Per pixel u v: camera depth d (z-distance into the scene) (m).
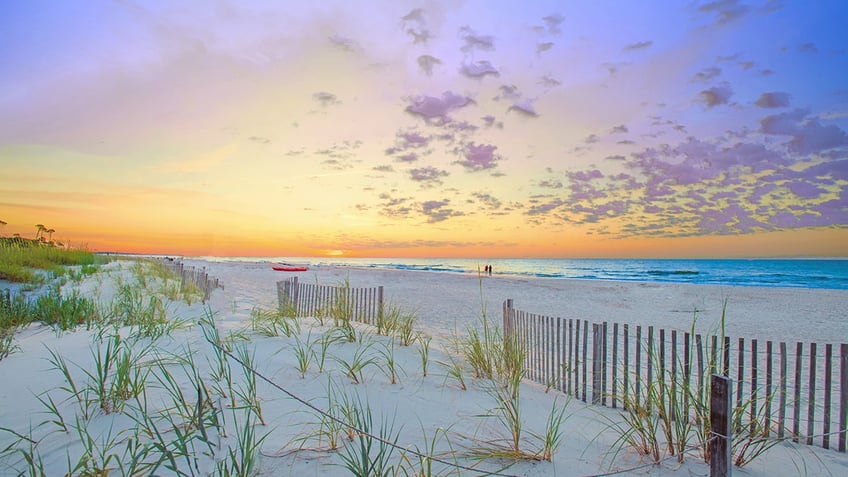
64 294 11.95
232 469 2.66
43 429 3.18
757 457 3.49
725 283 30.88
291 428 3.42
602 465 3.11
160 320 6.89
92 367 4.59
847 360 3.75
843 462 3.48
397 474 2.81
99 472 2.52
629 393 5.12
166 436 3.13
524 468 3.02
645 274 44.50
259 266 51.69
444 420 3.83
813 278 36.16
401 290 22.22
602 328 4.92
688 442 3.57
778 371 6.89
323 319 8.27
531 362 6.09
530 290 22.77
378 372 4.98
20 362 4.75
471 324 11.03
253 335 6.48
